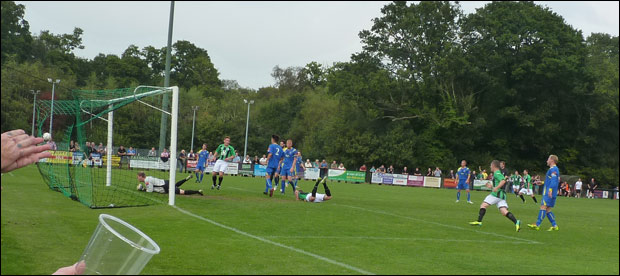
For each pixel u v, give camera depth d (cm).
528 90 5959
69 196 1461
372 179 4575
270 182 1919
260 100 7638
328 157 5716
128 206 1313
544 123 5847
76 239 834
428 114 5572
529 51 5603
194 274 641
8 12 6462
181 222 1086
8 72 5609
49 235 853
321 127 6147
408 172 5628
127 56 7425
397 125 5672
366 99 5525
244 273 661
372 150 5547
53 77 6006
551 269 812
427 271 736
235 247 838
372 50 5766
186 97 6525
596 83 5794
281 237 970
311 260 766
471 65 5453
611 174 6078
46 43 7538
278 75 8956
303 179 4297
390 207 1836
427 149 5691
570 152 6050
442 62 5262
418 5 5644
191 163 3878
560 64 5356
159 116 5294
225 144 2050
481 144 6181
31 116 5394
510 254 945
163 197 1584
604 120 6066
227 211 1323
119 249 269
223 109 6612
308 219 1266
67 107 1911
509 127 6119
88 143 3053
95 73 7131
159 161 3028
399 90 5475
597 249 1088
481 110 5891
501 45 5581
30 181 1914
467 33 5603
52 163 1812
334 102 6562
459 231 1246
